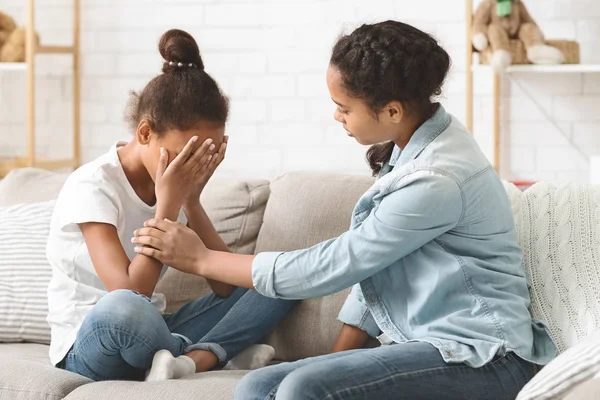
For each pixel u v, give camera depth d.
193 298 2.97
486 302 2.22
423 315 2.25
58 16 5.15
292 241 2.88
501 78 4.63
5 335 2.89
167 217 2.53
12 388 2.33
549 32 4.55
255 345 2.73
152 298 2.84
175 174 2.53
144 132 2.57
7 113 5.34
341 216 2.85
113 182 2.63
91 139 5.16
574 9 4.50
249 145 4.95
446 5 4.63
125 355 2.38
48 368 2.44
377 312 2.32
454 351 2.12
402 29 2.28
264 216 3.03
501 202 2.35
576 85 4.54
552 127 4.59
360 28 2.31
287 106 4.87
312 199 2.91
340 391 1.98
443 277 2.23
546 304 2.45
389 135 2.34
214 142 2.59
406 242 2.21
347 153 4.80
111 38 5.08
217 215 3.05
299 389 1.96
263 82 4.90
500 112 4.64
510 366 2.17
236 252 3.02
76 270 2.63
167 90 2.55
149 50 5.04
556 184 2.66
